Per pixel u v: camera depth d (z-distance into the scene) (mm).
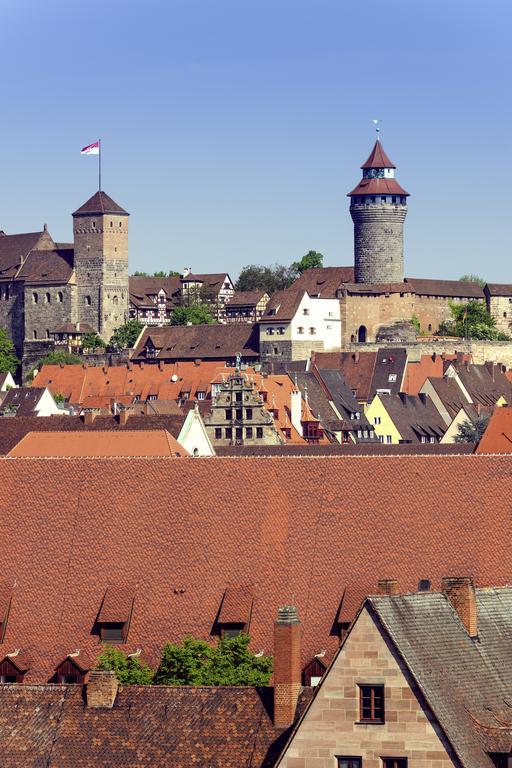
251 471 142375
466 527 137625
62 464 145000
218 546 139375
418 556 136500
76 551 141250
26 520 143250
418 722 93250
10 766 100812
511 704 97562
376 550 137000
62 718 102375
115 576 139625
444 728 92750
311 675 126125
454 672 96562
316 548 137750
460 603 100500
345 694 94188
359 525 138375
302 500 140375
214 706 101250
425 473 140375
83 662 136000
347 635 94562
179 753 99625
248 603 135625
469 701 95562
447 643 98000
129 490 143250
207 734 100062
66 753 101000
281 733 99438
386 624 94625
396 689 93750
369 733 93750
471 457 140875
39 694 103688
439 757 92750
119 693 103000
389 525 138250
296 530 139000
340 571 136250
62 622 138375
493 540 136875
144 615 137500
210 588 137625
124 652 136000
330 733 94312
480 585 128625
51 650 137375
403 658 93750
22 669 136375
